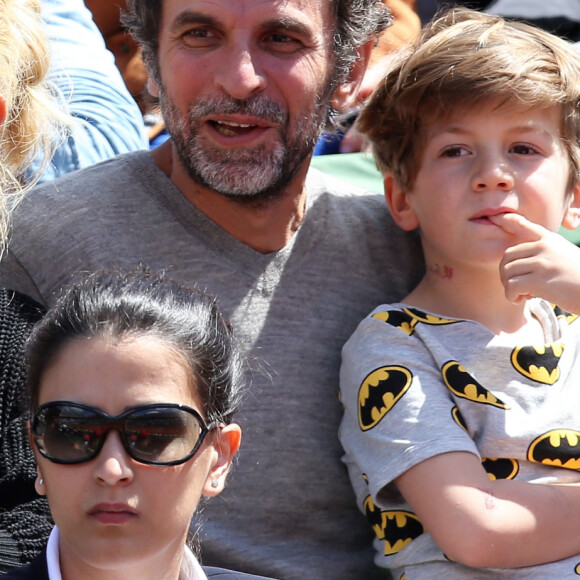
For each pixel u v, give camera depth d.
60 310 3.70
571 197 5.13
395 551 4.61
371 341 4.80
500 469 4.59
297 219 5.11
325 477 4.90
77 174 5.10
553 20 8.69
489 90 4.73
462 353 4.75
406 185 5.10
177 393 3.56
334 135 6.64
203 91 4.70
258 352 4.85
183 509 3.53
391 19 5.54
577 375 4.81
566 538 4.33
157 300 3.72
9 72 4.53
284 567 4.75
